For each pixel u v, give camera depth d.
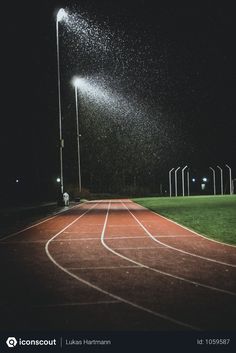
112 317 7.28
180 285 9.36
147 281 9.77
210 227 20.42
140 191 102.31
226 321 7.04
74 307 7.86
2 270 11.34
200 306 7.79
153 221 24.72
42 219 26.89
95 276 10.38
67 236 18.23
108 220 26.00
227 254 13.18
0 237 18.05
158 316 7.29
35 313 7.59
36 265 11.97
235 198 52.84
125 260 12.40
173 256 12.91
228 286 9.23
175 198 61.53
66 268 11.45
